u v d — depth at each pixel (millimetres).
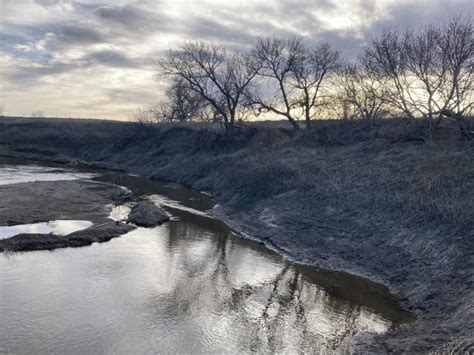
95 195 33500
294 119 48688
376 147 32781
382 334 13227
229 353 12281
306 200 27359
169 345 12531
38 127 77625
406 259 18484
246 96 47188
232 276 18297
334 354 12273
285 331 13641
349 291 16969
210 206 32781
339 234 22406
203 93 49406
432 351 11328
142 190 39219
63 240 21031
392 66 31453
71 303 14789
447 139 29516
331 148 36969
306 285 17547
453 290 15117
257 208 28969
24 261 18594
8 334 12664
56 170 50531
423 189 22562
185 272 18438
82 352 11945
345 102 40938
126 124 72062
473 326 12141
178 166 48719
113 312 14328
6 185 34719
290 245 22359
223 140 49781
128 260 19453
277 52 44188
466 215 18844
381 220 21984
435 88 29688
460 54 28188
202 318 14312
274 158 36781
